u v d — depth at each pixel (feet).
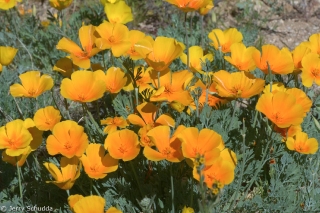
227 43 3.86
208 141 2.85
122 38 3.39
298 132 3.33
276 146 3.45
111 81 3.30
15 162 3.18
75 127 3.00
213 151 2.79
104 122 3.35
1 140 3.05
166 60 3.22
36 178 3.52
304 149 3.31
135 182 3.41
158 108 3.23
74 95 3.12
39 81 3.34
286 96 2.98
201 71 3.52
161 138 2.89
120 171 3.41
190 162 2.82
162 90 3.07
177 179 3.38
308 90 3.92
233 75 3.15
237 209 3.25
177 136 2.83
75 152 2.95
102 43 3.28
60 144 3.00
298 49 3.43
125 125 3.34
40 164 3.56
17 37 4.55
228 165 2.82
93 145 3.04
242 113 3.80
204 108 3.33
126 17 3.88
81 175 3.30
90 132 3.52
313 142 3.30
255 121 3.47
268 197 3.36
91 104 4.24
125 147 2.99
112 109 4.16
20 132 3.07
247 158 3.38
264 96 2.98
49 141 2.98
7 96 4.03
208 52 4.00
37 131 3.20
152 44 3.37
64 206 3.33
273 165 3.45
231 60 3.36
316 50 3.61
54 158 3.47
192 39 4.58
